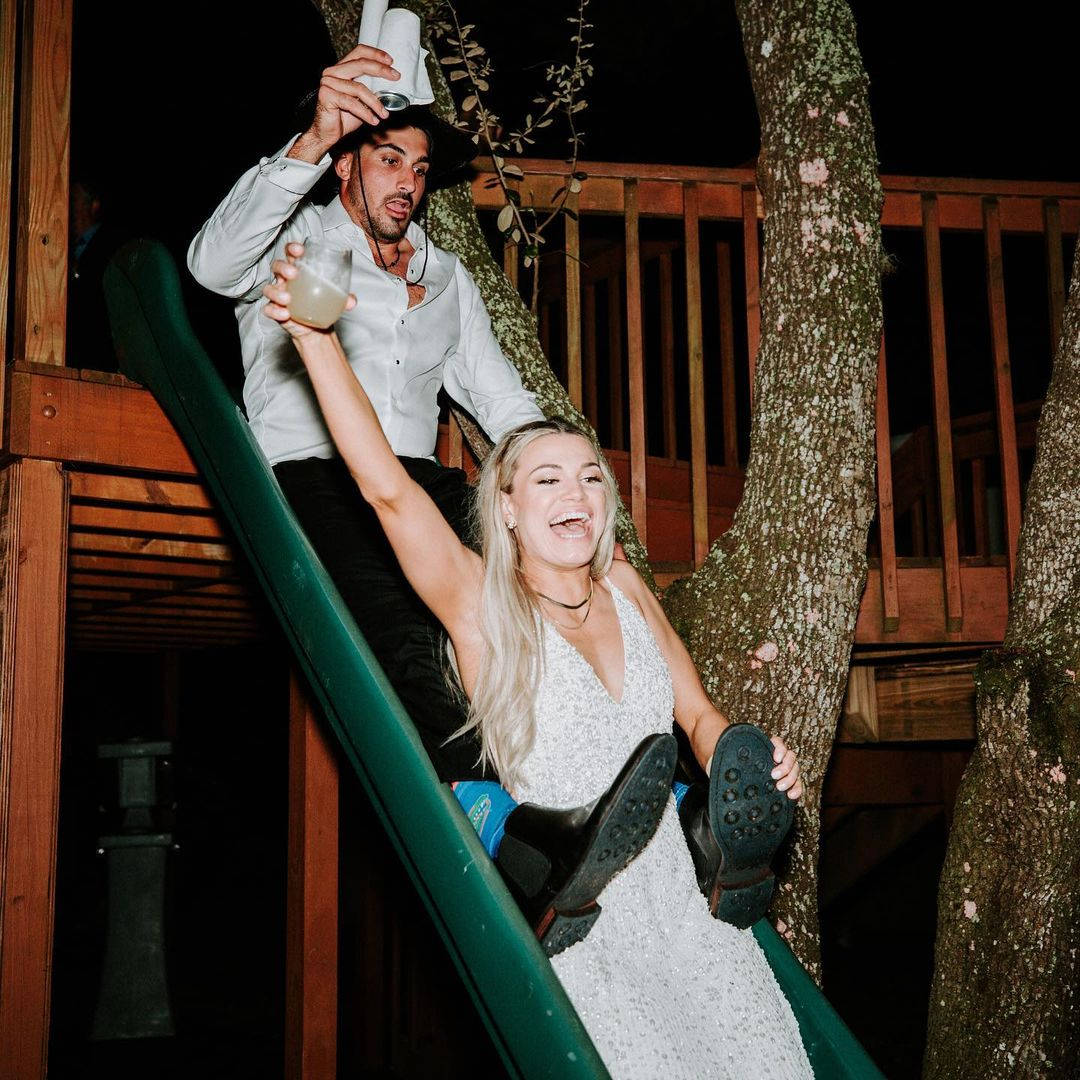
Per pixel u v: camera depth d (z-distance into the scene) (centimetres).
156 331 289
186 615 534
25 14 322
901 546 757
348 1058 526
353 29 335
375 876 520
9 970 288
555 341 667
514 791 212
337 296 189
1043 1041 266
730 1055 200
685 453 761
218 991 616
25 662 303
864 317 297
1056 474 295
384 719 206
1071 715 274
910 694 446
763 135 314
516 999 178
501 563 214
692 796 219
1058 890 271
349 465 202
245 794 948
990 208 402
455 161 301
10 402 308
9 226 318
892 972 649
